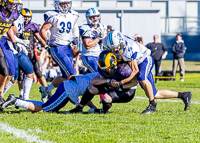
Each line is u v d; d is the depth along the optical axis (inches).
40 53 1557.6
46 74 1533.0
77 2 3474.4
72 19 797.9
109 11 2084.2
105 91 641.6
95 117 597.9
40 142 432.8
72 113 646.5
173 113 657.6
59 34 789.9
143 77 628.1
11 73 708.7
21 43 732.0
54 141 438.6
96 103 853.2
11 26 703.1
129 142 437.7
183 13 3769.7
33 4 3272.6
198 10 3919.8
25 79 818.2
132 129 506.0
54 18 781.3
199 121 570.6
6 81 716.7
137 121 562.9
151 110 653.9
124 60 605.3
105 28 821.9
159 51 1583.4
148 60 633.0
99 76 627.2
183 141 444.1
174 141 443.5
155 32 2119.8
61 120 560.7
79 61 1627.7
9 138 446.3
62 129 502.6
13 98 617.9
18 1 681.6
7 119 565.6
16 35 749.3
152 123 549.3
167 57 3567.9
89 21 804.0
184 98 682.2
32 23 852.6
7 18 677.9
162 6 3762.3
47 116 598.9
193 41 3666.3
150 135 474.0
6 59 697.0
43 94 791.7
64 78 792.3
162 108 737.0
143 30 2116.1
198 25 3794.3
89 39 804.0
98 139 449.1
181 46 1652.3
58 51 789.2
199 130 505.4
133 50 598.5
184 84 1455.5
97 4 3523.6
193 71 2322.8
